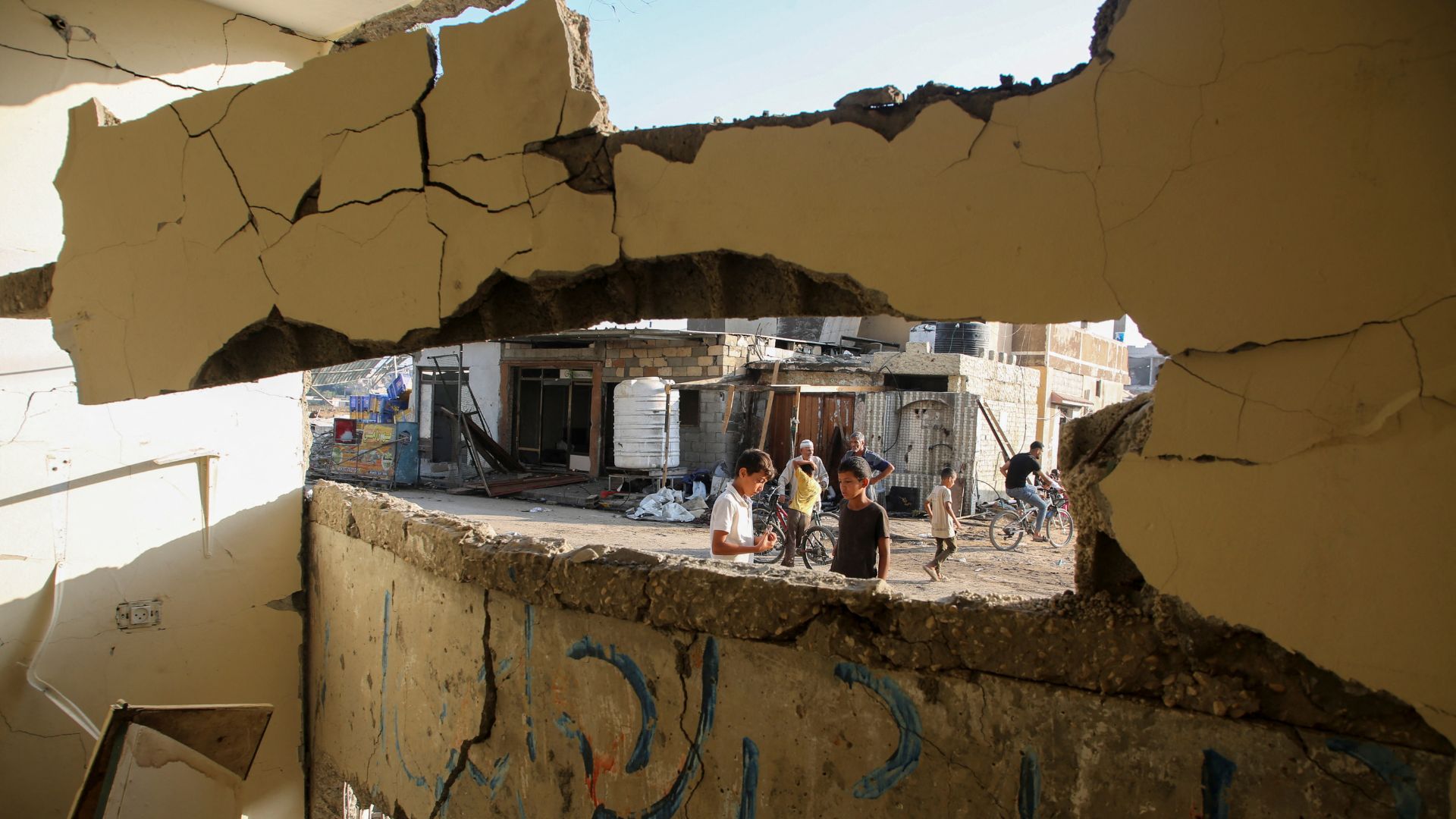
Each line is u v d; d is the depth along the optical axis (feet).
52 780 15.05
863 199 5.84
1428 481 4.20
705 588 8.50
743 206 6.34
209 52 16.66
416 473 54.75
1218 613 4.95
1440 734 4.66
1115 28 4.97
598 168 7.03
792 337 71.05
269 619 17.60
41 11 14.85
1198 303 4.78
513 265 7.47
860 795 7.47
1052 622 6.34
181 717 10.37
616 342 56.49
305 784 18.03
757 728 8.21
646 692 9.12
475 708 11.08
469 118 7.70
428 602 12.21
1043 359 64.23
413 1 16.56
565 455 60.64
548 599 9.94
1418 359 4.18
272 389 17.58
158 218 10.21
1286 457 4.62
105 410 15.70
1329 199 4.37
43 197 15.02
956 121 5.49
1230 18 4.60
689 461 53.93
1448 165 4.07
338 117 8.59
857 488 13.99
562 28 7.12
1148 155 4.87
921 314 5.66
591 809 9.68
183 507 16.51
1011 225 5.31
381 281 8.37
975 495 47.91
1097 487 5.82
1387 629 4.36
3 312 12.24
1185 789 5.72
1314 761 5.18
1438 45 4.07
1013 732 6.54
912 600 7.21
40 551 15.08
